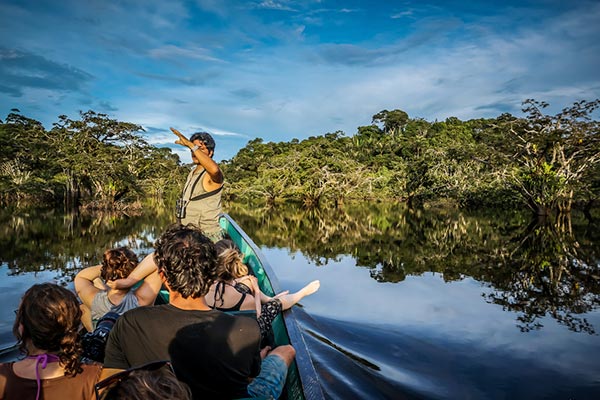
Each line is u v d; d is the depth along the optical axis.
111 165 35.25
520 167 27.95
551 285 7.55
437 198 38.25
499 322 5.46
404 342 4.62
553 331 5.13
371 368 3.84
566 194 25.91
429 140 70.94
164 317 1.78
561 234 15.47
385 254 10.94
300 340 2.65
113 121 40.50
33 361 1.49
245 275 3.10
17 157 40.09
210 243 1.87
